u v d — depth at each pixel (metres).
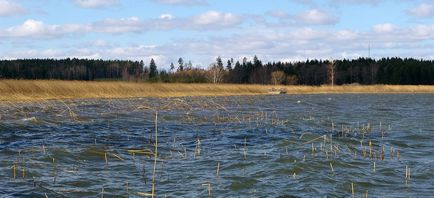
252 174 11.73
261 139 18.02
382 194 10.18
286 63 141.50
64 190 10.10
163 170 12.16
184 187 10.51
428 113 32.50
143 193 9.90
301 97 60.69
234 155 14.27
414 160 13.88
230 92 63.56
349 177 11.49
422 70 122.31
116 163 12.95
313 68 133.50
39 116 25.14
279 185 10.73
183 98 49.44
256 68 137.62
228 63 157.00
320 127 22.61
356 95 70.81
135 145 16.22
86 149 14.75
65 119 24.25
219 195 9.91
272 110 34.56
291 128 21.86
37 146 15.45
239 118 26.56
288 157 13.63
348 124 24.27
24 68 111.06
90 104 35.38
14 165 12.05
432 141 17.97
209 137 18.58
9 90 37.41
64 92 42.56
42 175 11.34
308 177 11.40
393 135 19.55
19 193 9.76
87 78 123.56
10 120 22.67
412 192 10.37
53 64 121.62
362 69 132.12
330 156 13.93
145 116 27.12
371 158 14.01
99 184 10.66
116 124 22.81
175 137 18.47
